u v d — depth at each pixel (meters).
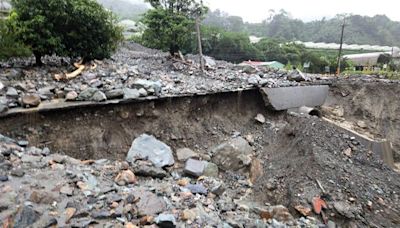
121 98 7.51
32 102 6.46
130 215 4.17
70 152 6.53
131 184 5.21
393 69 26.06
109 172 5.50
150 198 4.56
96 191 4.59
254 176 7.61
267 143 9.17
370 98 12.46
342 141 7.98
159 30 14.09
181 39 14.12
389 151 10.50
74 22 9.48
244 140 8.95
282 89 10.81
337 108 12.30
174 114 8.47
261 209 5.61
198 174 6.82
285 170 7.23
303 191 6.34
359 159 7.58
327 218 5.85
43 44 9.02
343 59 29.30
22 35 8.77
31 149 5.58
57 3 8.95
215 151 8.04
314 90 11.98
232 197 6.58
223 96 9.72
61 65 10.05
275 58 29.22
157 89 8.30
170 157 7.10
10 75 8.15
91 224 3.87
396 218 6.05
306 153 7.31
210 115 9.38
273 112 10.60
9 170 4.65
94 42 10.19
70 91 7.33
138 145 7.01
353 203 6.12
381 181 7.02
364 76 14.97
